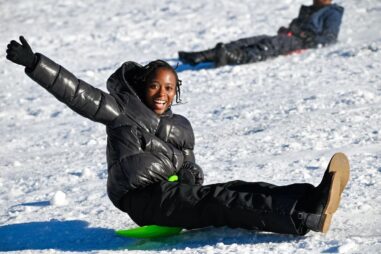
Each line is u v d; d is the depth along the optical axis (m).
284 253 7.94
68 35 32.12
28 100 22.88
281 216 8.09
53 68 8.48
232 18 32.47
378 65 20.80
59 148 16.78
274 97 18.75
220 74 22.36
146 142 9.00
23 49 8.26
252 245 8.33
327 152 13.11
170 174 9.07
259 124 16.20
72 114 20.62
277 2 35.16
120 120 9.00
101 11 37.50
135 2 39.00
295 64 22.30
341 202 9.85
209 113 18.08
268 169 12.38
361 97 17.33
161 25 32.59
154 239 9.12
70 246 9.22
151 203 8.72
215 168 12.88
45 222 10.52
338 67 21.16
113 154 8.99
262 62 23.19
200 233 9.05
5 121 20.66
